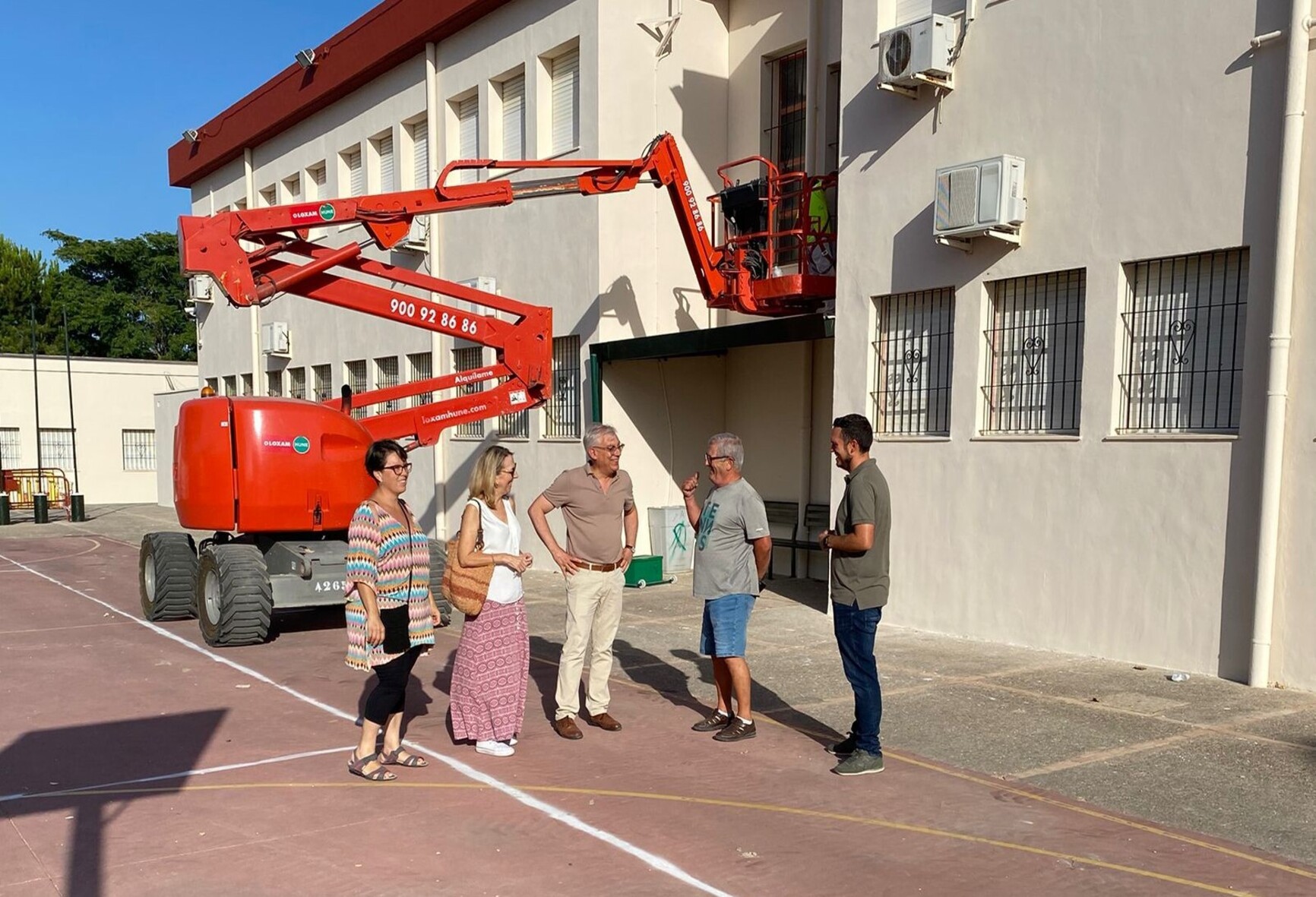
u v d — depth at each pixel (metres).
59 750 6.18
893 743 6.21
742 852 4.55
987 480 9.11
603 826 4.88
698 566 6.34
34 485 31.75
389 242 10.63
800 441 13.27
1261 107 7.29
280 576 9.54
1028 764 5.77
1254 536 7.30
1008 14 8.93
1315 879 4.28
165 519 26.70
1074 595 8.44
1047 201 8.66
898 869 4.38
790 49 13.56
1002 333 9.17
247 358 24.77
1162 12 7.88
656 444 14.17
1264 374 7.26
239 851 4.58
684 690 7.64
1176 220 7.79
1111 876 4.30
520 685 6.04
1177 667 7.79
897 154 9.91
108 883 4.24
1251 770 5.61
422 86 17.34
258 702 7.36
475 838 4.73
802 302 11.94
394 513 5.48
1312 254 7.05
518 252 15.33
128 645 9.60
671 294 14.37
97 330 49.69
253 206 24.11
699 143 14.30
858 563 5.58
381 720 5.54
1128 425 8.23
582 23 13.80
